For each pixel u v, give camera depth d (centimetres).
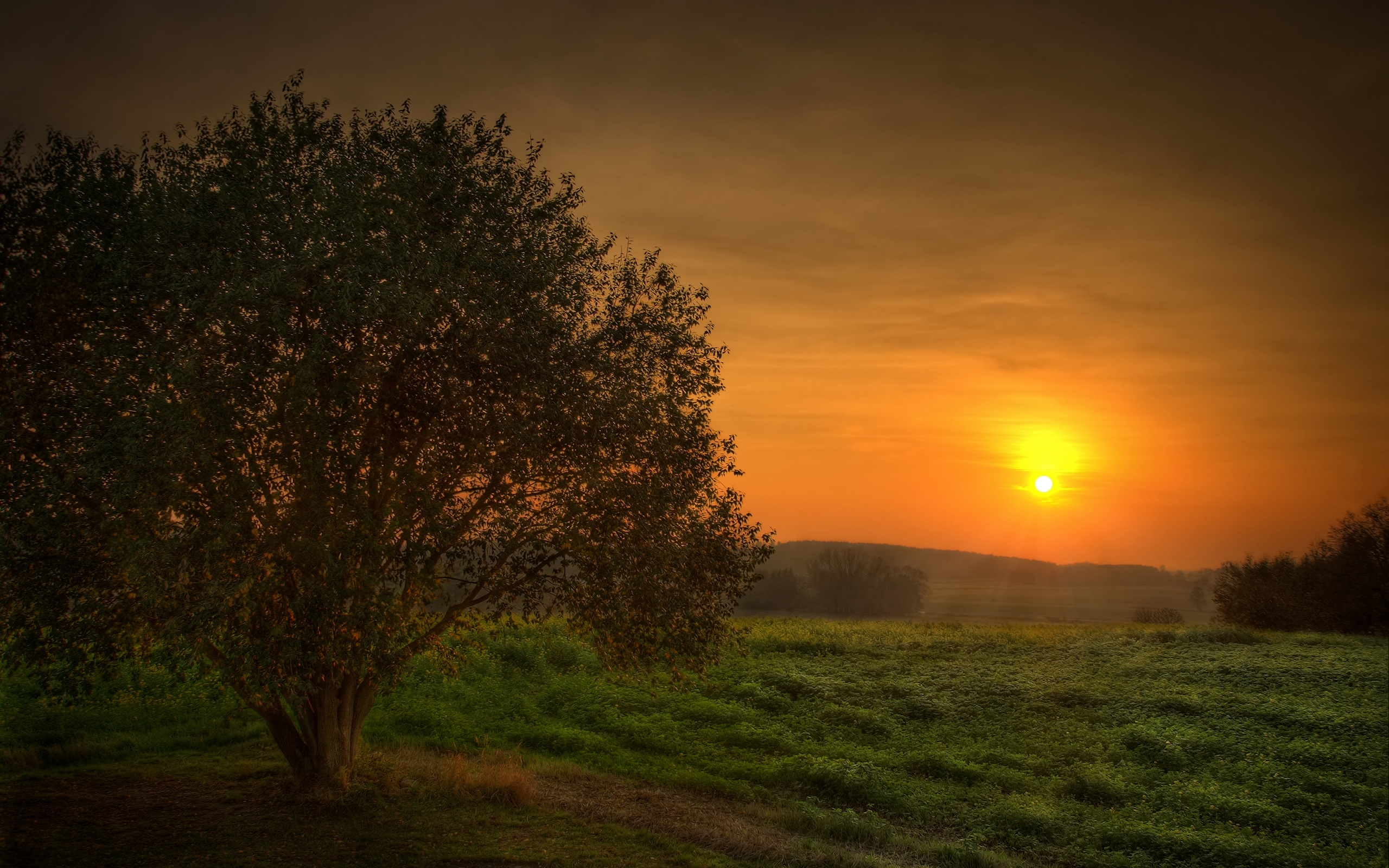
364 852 1169
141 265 1163
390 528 1229
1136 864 1415
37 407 1148
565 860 1190
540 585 1405
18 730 1831
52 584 1098
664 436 1412
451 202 1352
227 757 1730
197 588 1043
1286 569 6316
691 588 1447
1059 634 4381
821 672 3039
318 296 1109
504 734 2103
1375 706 2673
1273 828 1642
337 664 1254
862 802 1716
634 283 1545
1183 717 2517
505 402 1266
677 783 1750
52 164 1256
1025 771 2012
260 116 1360
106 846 1154
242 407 1072
